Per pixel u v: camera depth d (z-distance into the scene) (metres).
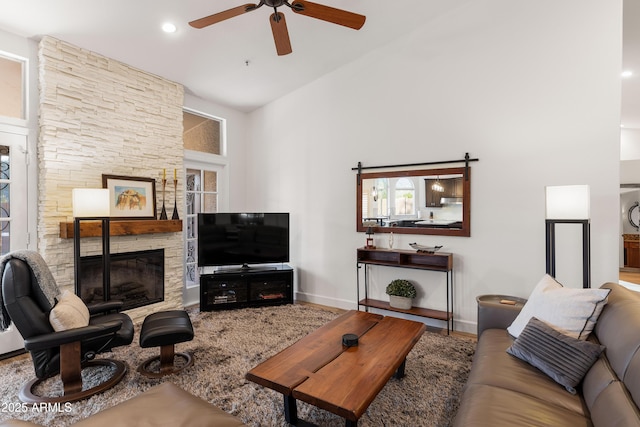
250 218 4.38
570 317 1.92
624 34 3.36
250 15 3.04
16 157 2.95
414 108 3.77
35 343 2.05
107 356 2.81
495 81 3.35
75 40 3.09
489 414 1.42
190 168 4.51
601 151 2.92
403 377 2.48
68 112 3.13
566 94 3.05
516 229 3.26
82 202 2.89
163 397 1.52
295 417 1.95
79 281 2.91
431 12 3.50
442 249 3.63
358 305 3.92
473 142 3.45
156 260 3.93
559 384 1.68
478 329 2.58
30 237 3.02
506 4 3.29
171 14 2.85
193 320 3.75
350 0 3.14
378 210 4.01
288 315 3.95
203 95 4.49
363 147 4.12
